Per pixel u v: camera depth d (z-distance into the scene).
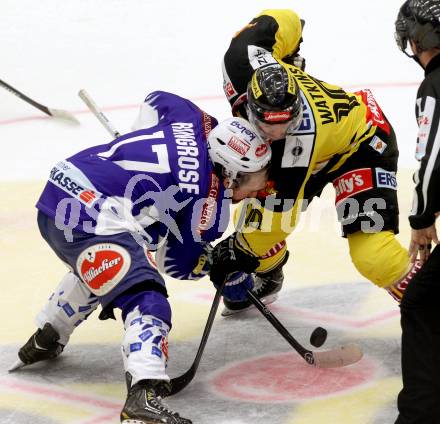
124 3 26.83
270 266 12.48
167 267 10.96
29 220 16.34
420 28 9.42
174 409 10.53
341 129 10.74
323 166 11.00
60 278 14.23
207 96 21.80
